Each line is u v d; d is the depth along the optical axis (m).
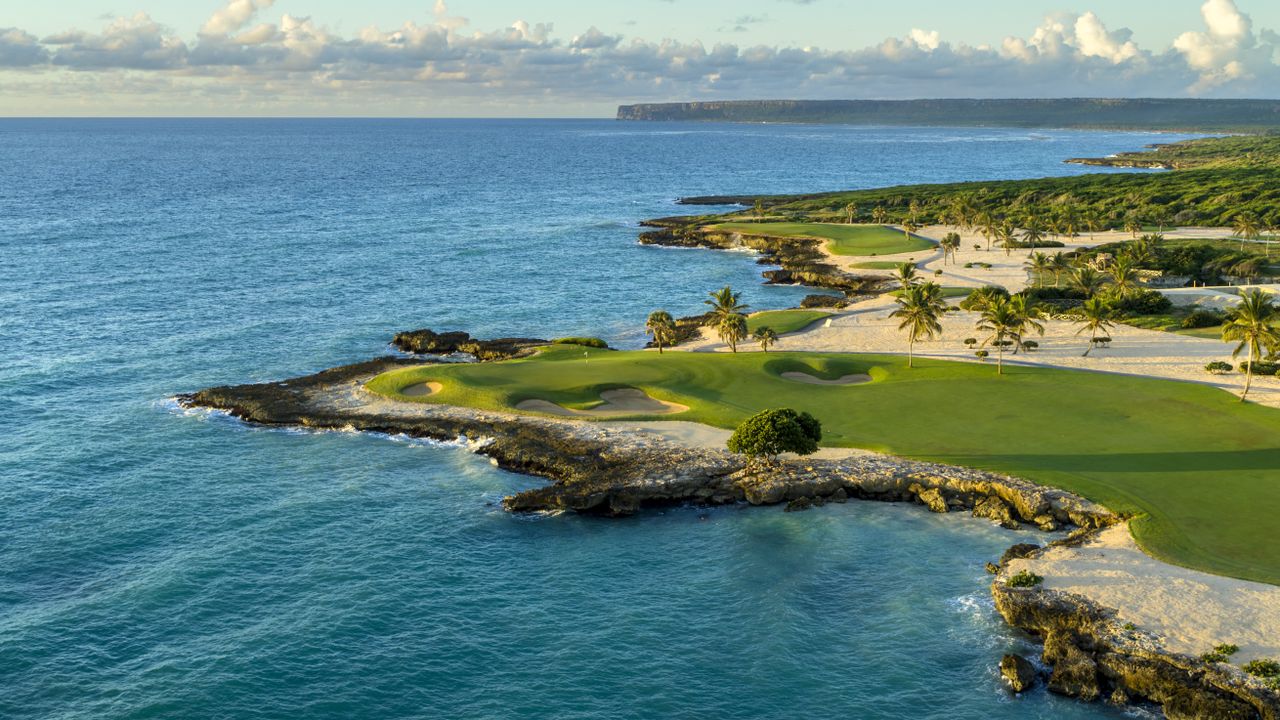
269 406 100.19
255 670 53.91
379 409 98.88
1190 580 59.47
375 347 134.12
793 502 76.12
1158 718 49.75
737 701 51.69
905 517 73.94
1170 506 70.06
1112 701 51.19
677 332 142.00
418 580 64.94
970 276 180.38
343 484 81.62
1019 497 73.00
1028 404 94.94
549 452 85.75
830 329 138.75
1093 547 65.12
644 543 70.75
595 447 86.94
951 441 85.31
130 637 57.31
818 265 195.00
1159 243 191.75
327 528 73.06
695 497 77.94
